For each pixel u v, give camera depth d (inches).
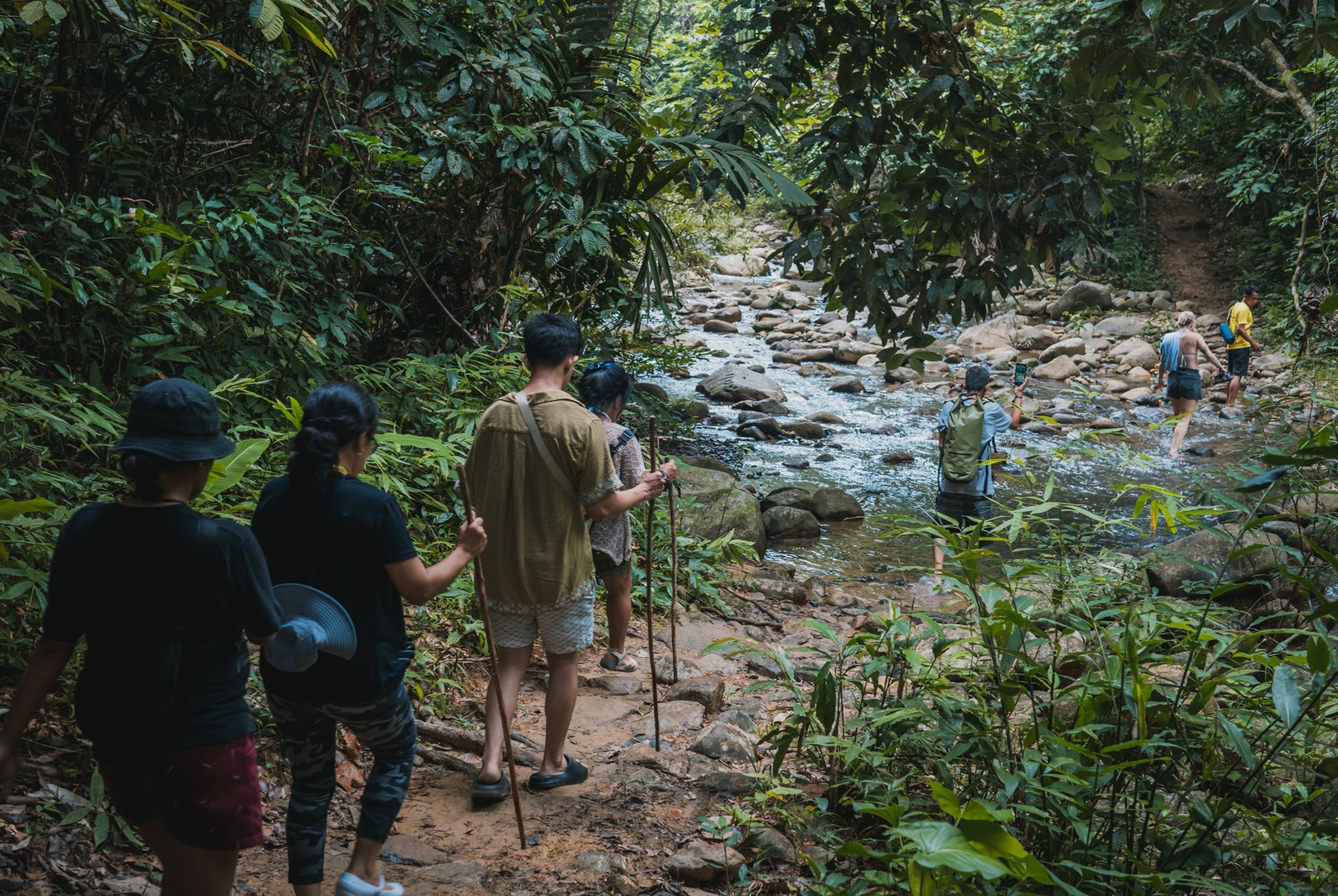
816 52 251.3
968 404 287.9
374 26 247.9
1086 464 437.4
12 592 131.4
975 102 241.9
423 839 136.0
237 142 248.2
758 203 1044.5
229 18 230.7
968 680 143.7
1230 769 128.2
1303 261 645.3
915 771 139.6
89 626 86.1
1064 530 155.6
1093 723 125.3
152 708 85.0
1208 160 916.0
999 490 386.6
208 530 87.4
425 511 215.6
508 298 274.2
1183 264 859.4
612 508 143.2
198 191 223.8
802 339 697.0
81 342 187.3
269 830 133.0
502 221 281.0
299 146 248.1
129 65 222.7
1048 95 251.8
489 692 146.6
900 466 438.9
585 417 140.3
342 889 111.0
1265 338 686.5
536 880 127.3
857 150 238.8
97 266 183.2
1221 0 188.4
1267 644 188.4
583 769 153.5
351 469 110.2
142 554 85.4
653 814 145.1
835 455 452.1
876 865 127.3
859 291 243.3
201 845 88.2
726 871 130.0
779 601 271.7
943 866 85.4
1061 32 634.2
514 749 162.2
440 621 193.3
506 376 239.8
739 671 213.2
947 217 237.8
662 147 276.5
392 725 111.9
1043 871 86.4
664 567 250.7
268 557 107.0
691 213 925.8
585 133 249.0
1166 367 466.6
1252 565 256.2
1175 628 131.6
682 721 177.3
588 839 137.5
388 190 239.1
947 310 237.8
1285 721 114.6
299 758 111.0
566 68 283.9
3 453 158.1
